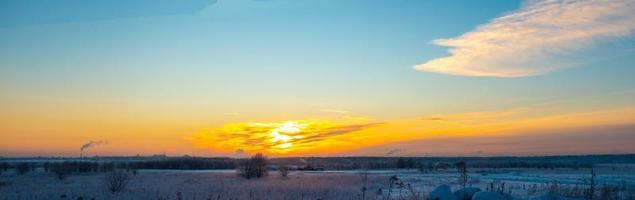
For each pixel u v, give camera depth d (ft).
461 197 59.41
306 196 84.79
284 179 182.29
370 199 81.20
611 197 64.08
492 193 53.88
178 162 435.94
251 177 203.21
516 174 224.12
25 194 98.07
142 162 429.79
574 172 252.83
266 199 77.92
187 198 80.07
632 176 180.34
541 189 92.48
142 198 84.69
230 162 445.78
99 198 86.84
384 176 202.59
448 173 251.80
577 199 61.16
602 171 269.85
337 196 87.15
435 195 58.34
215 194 88.89
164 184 146.00
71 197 89.56
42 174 282.56
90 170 312.09
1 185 152.66
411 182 147.64
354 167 399.03
